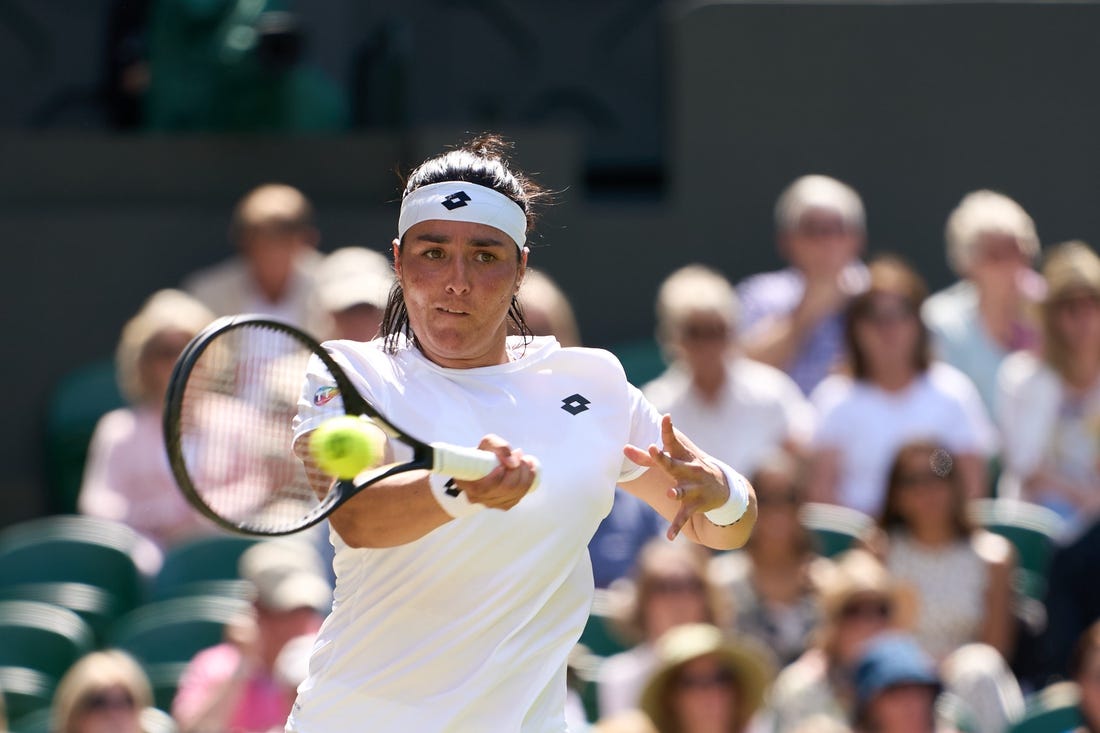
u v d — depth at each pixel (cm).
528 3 3750
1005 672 2170
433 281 954
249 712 2034
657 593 2088
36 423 3225
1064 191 3331
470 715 956
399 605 950
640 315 3281
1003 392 2725
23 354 3234
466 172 965
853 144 3322
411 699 955
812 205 2812
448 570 941
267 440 1027
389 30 3478
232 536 2575
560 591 979
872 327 2584
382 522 904
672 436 973
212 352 1028
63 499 3148
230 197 3334
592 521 972
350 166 3338
